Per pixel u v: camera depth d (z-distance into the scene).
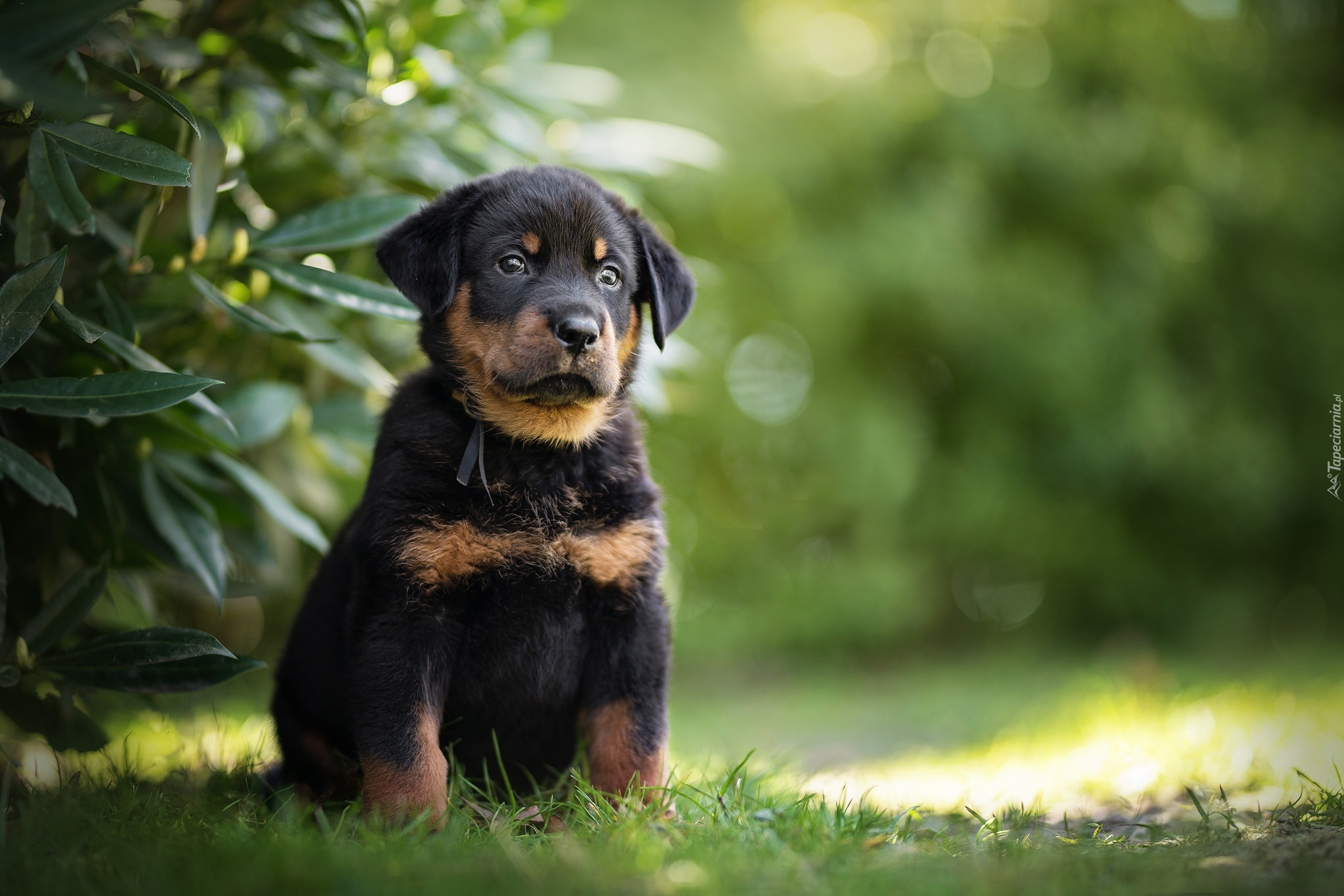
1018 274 10.16
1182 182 10.73
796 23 10.07
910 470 9.72
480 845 2.40
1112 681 7.44
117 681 2.90
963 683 9.27
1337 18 12.49
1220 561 12.25
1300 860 2.29
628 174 5.00
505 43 4.51
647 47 8.65
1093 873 2.23
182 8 3.77
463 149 4.36
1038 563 11.47
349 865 2.10
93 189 3.48
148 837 2.40
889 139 9.70
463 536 2.86
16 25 2.20
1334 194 11.66
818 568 10.74
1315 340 11.85
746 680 10.23
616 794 2.89
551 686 2.98
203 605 6.21
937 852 2.49
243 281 3.74
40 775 3.84
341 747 3.12
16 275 2.62
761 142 8.89
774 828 2.65
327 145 3.99
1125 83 10.86
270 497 3.68
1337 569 12.30
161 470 3.53
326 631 3.10
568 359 2.96
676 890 2.03
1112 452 10.30
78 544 3.46
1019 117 9.98
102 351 3.08
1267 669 8.95
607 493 3.04
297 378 4.55
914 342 10.43
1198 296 11.31
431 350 3.17
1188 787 2.95
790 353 10.52
